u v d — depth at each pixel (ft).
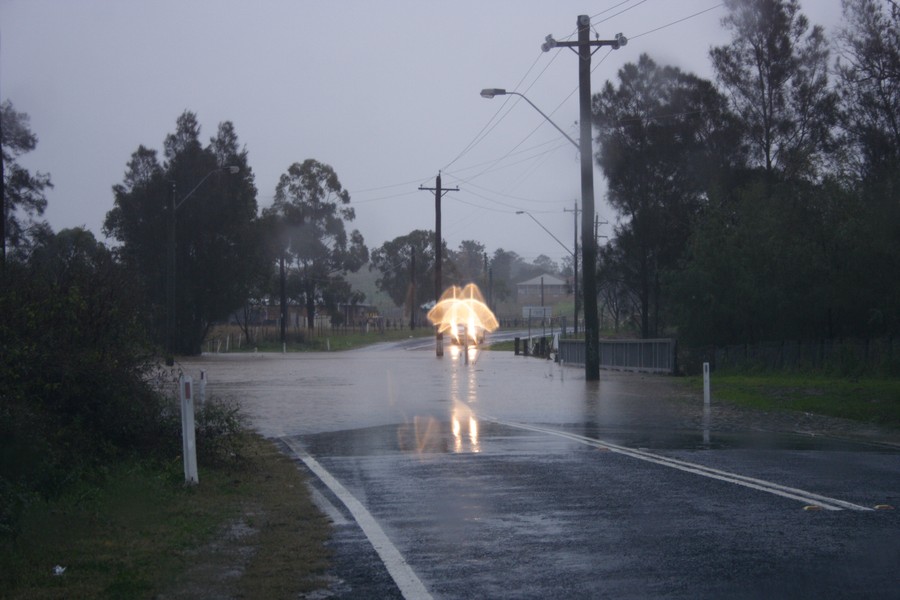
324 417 61.26
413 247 355.36
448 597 19.71
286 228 277.64
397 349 244.63
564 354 154.71
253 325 337.52
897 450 43.52
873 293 91.81
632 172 140.56
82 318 35.99
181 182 183.83
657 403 71.97
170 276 145.89
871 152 99.45
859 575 21.02
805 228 100.27
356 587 20.45
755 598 19.36
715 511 28.35
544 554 23.27
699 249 111.96
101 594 19.80
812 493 31.24
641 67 142.41
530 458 40.63
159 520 27.14
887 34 99.30
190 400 32.96
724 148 131.95
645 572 21.48
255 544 24.52
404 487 33.42
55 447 30.91
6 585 20.21
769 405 67.62
